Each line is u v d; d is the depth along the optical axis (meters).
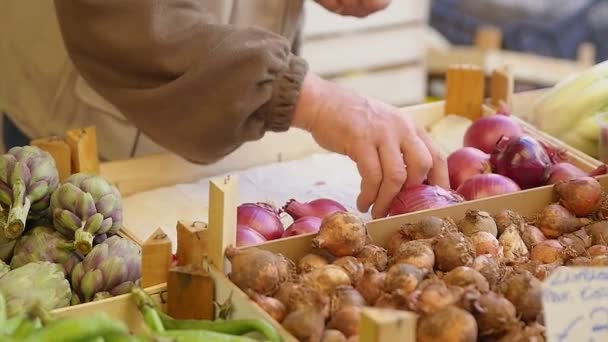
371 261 1.47
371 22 3.13
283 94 1.63
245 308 1.40
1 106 2.18
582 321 1.33
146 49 1.65
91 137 1.73
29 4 2.07
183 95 1.64
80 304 1.48
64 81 2.09
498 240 1.54
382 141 1.63
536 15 3.46
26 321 1.29
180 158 1.88
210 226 1.45
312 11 3.00
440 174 1.69
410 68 3.31
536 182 1.72
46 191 1.59
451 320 1.31
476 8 3.57
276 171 1.91
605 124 1.84
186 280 1.45
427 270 1.40
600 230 1.57
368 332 1.25
